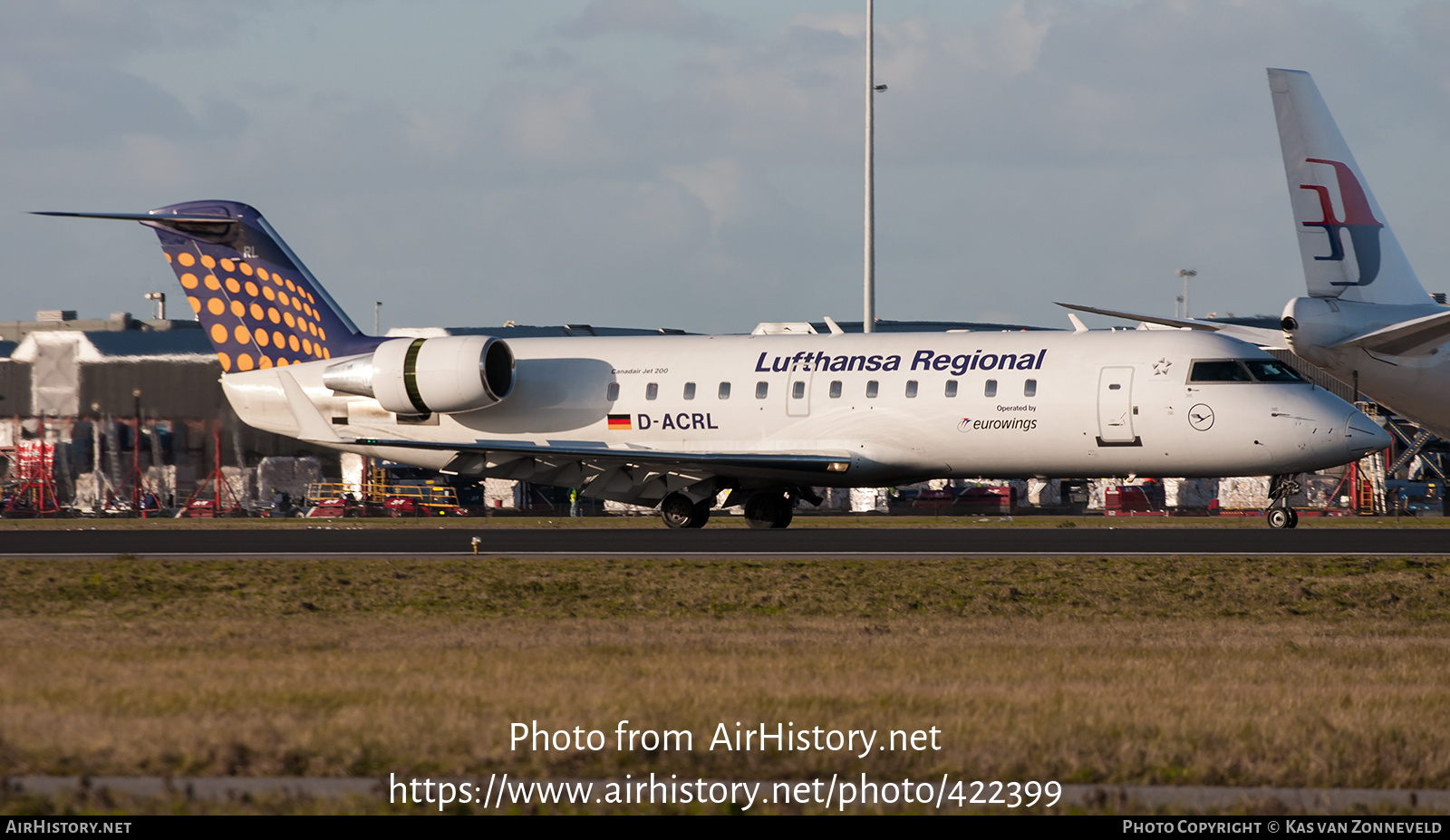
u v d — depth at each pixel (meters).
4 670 33.34
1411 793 22.30
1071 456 87.75
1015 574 56.88
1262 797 22.08
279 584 56.88
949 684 30.89
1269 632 42.06
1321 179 89.88
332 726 26.03
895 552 68.38
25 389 177.88
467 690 29.91
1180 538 75.31
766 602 50.69
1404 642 39.47
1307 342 88.81
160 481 171.50
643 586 54.84
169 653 36.75
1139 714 27.36
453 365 97.69
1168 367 86.19
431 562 65.06
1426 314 88.44
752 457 91.00
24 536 92.12
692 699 28.78
